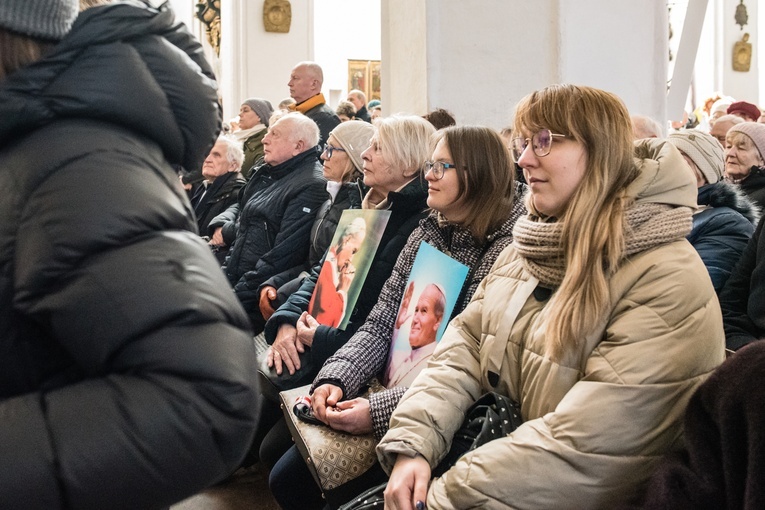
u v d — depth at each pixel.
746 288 2.58
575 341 1.59
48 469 0.66
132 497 0.69
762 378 1.24
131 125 0.79
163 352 0.70
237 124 8.77
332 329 2.61
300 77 5.88
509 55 3.98
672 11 7.73
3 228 0.73
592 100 1.69
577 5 3.98
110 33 0.79
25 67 0.76
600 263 1.59
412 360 2.19
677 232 1.60
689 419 1.37
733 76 14.71
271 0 10.38
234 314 0.75
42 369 0.73
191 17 14.26
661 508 1.32
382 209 2.74
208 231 4.54
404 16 4.14
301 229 3.55
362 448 2.08
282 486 2.44
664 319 1.52
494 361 1.77
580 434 1.48
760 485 1.19
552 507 1.49
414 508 1.65
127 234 0.72
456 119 3.96
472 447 1.66
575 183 1.68
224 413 0.71
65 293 0.70
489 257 2.20
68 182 0.72
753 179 3.54
